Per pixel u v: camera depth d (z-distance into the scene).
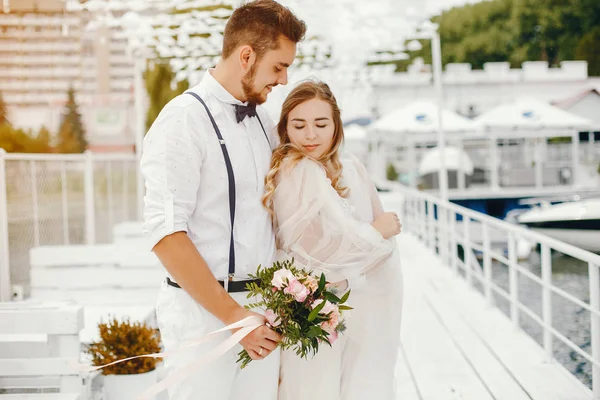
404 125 15.73
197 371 2.18
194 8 7.55
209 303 2.08
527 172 20.55
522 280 11.76
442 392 4.05
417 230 12.14
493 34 39.12
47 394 2.97
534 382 4.17
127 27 7.69
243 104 2.30
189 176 2.12
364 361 2.59
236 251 2.24
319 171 2.45
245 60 2.20
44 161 6.75
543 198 17.17
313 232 2.49
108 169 8.98
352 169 2.65
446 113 16.14
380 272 2.63
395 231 2.59
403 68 36.00
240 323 2.04
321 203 2.42
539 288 11.02
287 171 2.41
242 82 2.24
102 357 3.31
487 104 23.91
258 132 2.38
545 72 24.19
